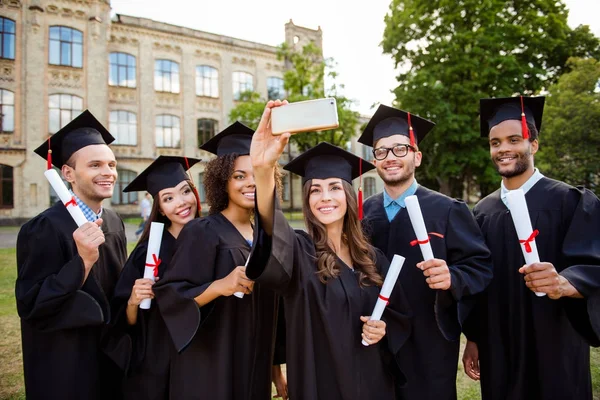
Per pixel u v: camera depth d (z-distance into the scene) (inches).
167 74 909.8
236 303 89.7
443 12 605.9
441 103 563.2
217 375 85.1
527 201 101.9
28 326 89.5
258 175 70.1
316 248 88.6
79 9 796.0
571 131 487.2
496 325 99.9
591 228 90.4
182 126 924.0
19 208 745.6
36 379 88.5
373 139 115.0
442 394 95.6
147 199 612.1
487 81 569.9
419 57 641.0
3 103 741.3
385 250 108.9
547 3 621.3
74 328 87.7
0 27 738.8
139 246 106.7
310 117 65.1
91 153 98.7
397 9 658.2
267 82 1042.1
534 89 613.9
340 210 88.7
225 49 981.8
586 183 510.6
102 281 99.3
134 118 869.8
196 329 79.4
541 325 91.4
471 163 580.4
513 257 98.7
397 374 86.0
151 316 96.7
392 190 112.9
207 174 99.1
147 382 93.4
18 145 748.6
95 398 92.0
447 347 97.7
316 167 92.0
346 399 79.7
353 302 84.1
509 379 96.6
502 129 103.6
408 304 91.9
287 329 83.2
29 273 87.8
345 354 80.4
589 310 83.9
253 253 71.9
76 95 797.2
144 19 880.9
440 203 106.7
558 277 79.1
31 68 758.5
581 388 91.1
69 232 93.6
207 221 92.8
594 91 502.6
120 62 858.1
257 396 90.4
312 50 812.6
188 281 85.1
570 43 659.4
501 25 581.9
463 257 98.7
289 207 1064.8
